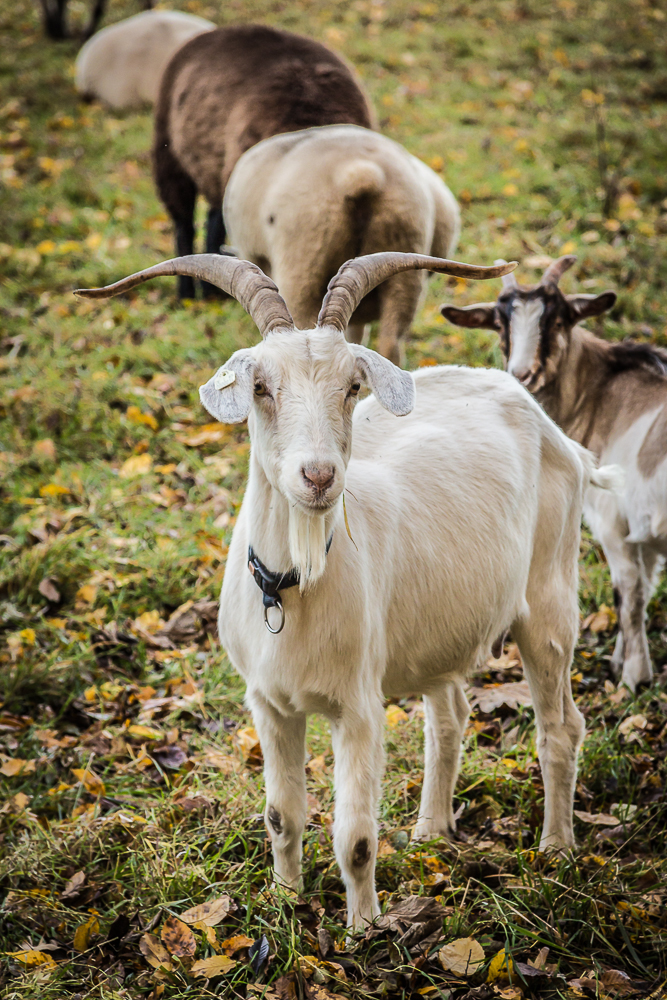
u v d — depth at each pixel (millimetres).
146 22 12359
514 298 4898
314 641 2959
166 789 4031
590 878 3387
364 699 3059
